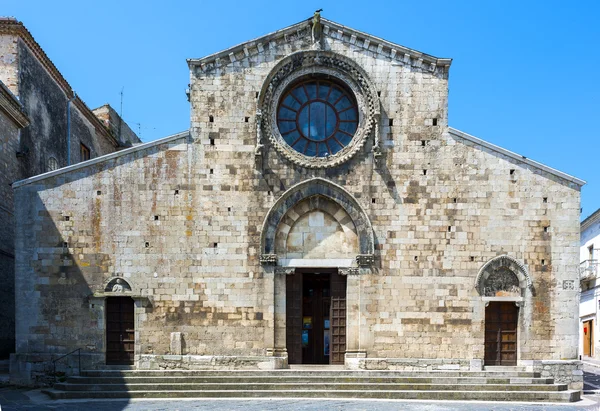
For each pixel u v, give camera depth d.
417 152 28.23
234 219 27.77
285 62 28.23
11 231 31.05
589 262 48.25
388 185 28.08
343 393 24.41
